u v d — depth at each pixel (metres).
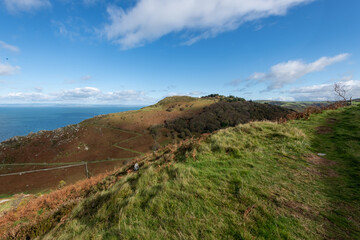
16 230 5.19
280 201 3.04
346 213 2.69
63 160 55.59
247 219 2.71
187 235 2.58
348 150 5.01
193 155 5.64
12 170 51.59
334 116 10.07
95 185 7.71
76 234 3.59
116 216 3.43
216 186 3.70
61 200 7.60
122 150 58.75
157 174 4.99
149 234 2.73
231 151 5.64
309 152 5.22
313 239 2.30
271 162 4.69
